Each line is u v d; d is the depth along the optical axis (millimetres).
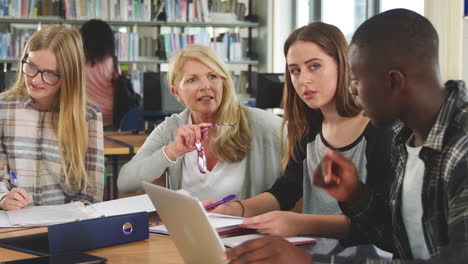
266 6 6941
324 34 1706
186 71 2039
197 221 1031
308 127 1866
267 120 2127
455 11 3807
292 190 1894
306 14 6695
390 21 991
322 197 1812
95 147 2125
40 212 1708
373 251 1524
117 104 4969
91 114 2146
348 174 1092
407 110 1011
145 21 6645
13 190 1818
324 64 1696
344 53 1704
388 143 1629
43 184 2076
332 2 6105
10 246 1386
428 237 1086
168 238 1479
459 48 3809
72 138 2074
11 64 6355
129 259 1278
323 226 1523
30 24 6449
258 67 7168
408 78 984
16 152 2062
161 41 6656
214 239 1009
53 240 1311
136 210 1710
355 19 5625
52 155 2076
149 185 1199
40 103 2115
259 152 2088
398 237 1238
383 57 982
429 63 989
